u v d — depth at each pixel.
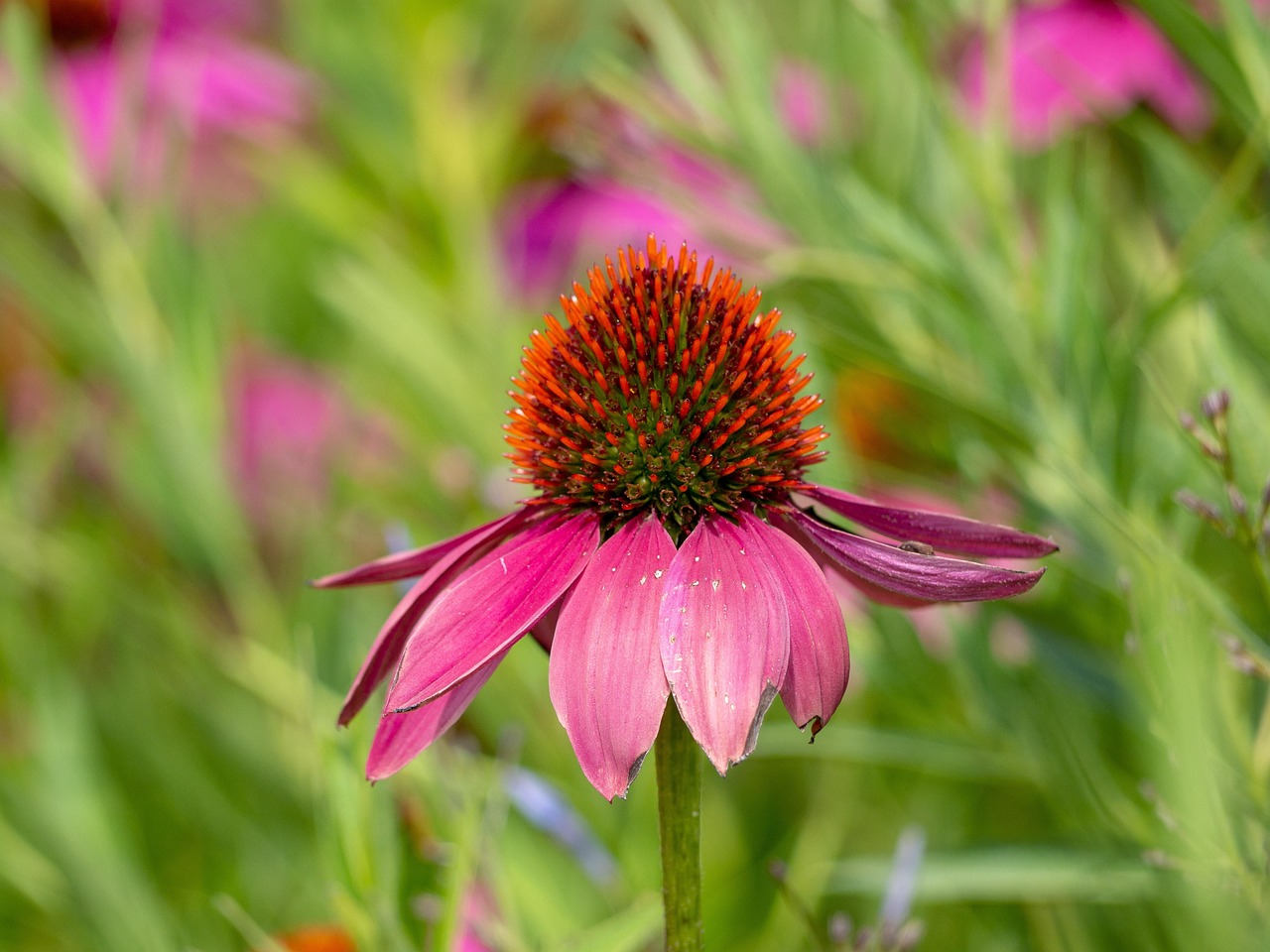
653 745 0.46
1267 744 0.50
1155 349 0.58
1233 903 0.47
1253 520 0.50
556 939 0.55
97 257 0.69
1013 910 0.59
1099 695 0.56
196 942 0.62
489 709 0.60
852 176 0.58
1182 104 0.59
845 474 0.56
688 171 0.62
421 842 0.53
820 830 0.62
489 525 0.48
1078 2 0.60
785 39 0.64
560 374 0.49
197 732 0.70
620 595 0.45
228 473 0.71
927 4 0.58
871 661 0.57
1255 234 0.55
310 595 0.64
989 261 0.56
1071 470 0.54
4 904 0.64
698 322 0.49
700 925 0.46
